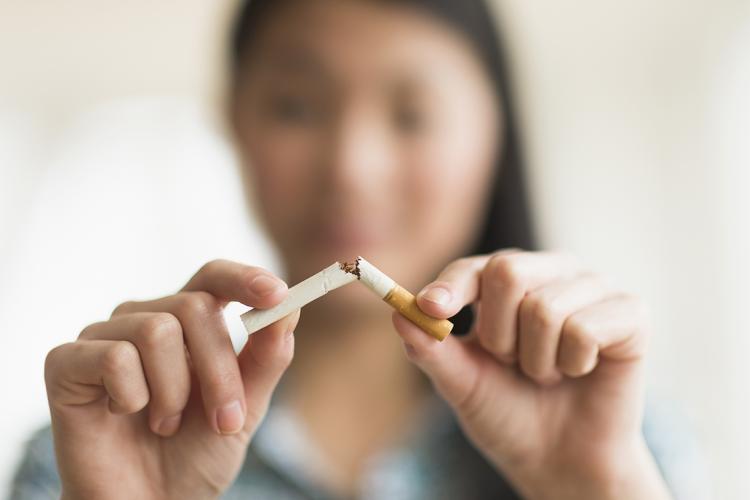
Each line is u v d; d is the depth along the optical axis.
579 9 2.85
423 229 1.49
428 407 1.56
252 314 0.76
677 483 1.47
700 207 2.68
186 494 0.84
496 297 0.82
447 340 0.86
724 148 2.64
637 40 2.83
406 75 1.41
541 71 2.89
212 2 3.19
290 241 1.50
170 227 3.37
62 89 3.38
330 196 1.42
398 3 1.37
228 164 3.37
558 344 0.83
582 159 2.88
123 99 3.43
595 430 0.93
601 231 2.84
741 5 2.61
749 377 2.56
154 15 3.22
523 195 1.69
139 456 0.83
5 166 3.33
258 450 1.44
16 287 3.27
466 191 1.54
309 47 1.39
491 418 0.93
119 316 0.78
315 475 1.44
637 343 0.87
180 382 0.76
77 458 0.79
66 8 3.16
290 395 1.56
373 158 1.41
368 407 1.57
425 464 1.48
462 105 1.48
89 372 0.73
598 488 0.93
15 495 1.34
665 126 2.78
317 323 1.56
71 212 3.36
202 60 3.35
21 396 3.20
